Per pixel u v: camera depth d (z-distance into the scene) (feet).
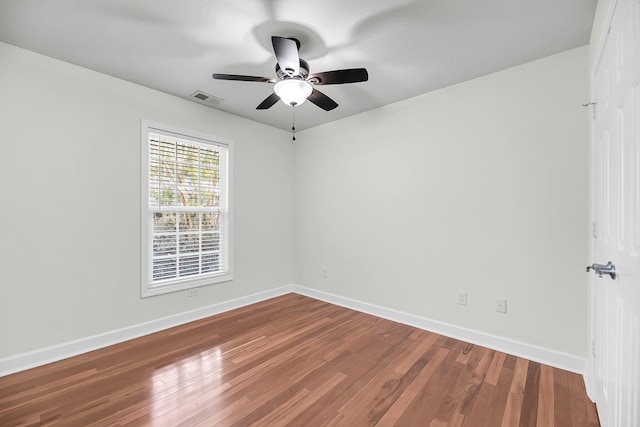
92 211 8.16
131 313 8.87
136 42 6.84
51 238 7.52
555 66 7.21
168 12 5.80
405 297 10.00
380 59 7.50
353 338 8.79
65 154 7.72
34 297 7.27
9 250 6.95
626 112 3.66
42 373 6.86
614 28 4.25
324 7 5.64
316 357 7.64
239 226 11.73
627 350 3.61
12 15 5.84
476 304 8.46
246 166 11.95
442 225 9.12
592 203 6.15
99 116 8.26
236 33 6.48
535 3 5.52
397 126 10.19
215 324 9.90
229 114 11.34
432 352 7.90
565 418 5.38
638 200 3.22
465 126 8.64
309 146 13.16
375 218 10.83
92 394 6.07
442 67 7.88
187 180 10.27
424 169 9.52
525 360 7.48
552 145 7.26
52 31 6.40
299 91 6.72
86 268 8.06
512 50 7.08
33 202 7.26
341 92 9.43
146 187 9.16
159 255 9.62
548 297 7.33
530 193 7.57
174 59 7.59
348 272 11.70
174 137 9.87
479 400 5.90
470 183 8.57
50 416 5.40
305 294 13.33
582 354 6.85
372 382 6.53
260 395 6.06
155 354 7.79
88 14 5.85
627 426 3.58
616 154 4.17
